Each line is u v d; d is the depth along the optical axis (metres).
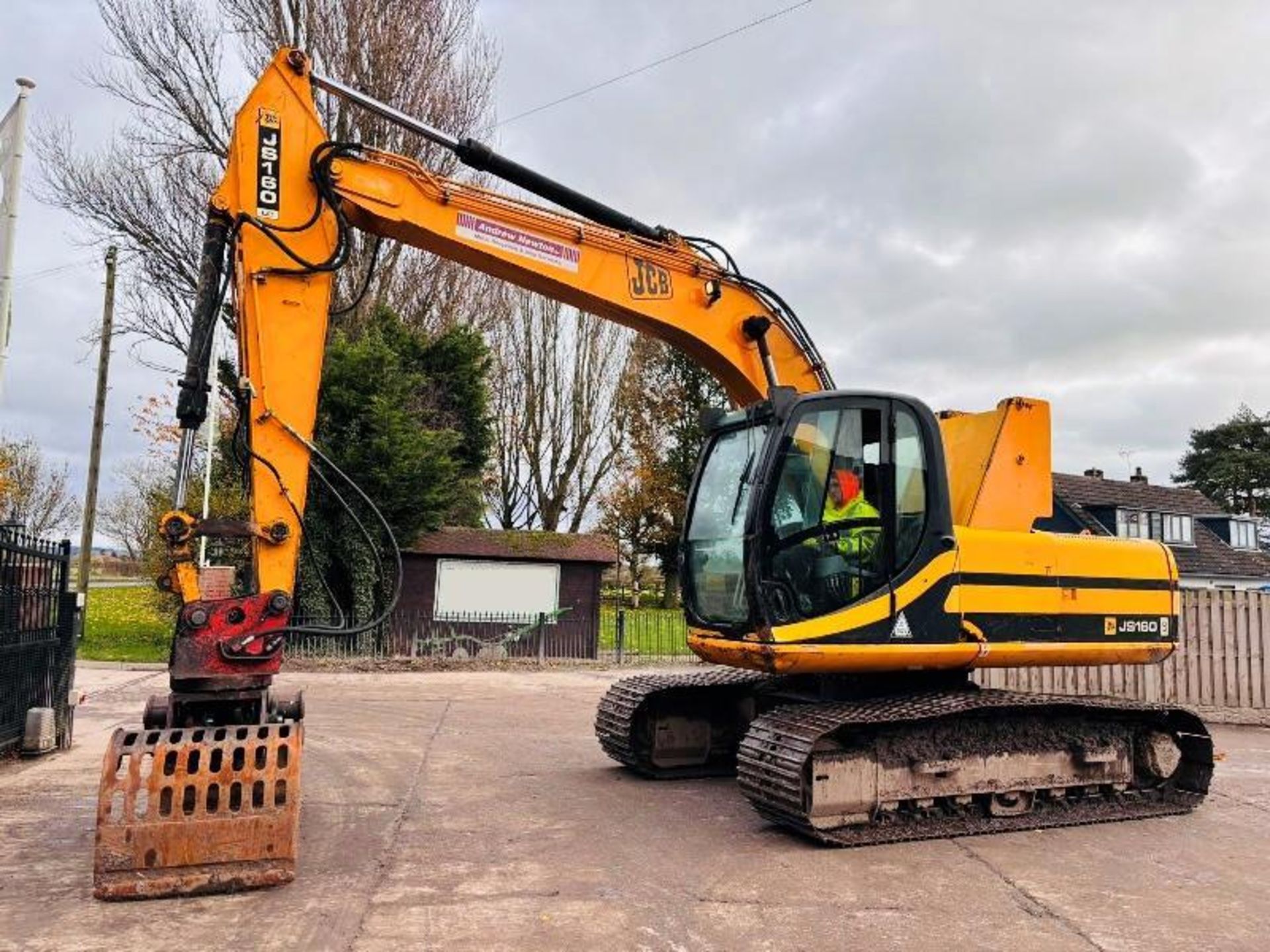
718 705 8.38
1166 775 7.42
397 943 4.35
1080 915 4.95
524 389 34.00
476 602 18.52
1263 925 4.84
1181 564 33.00
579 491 34.94
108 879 4.80
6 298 7.36
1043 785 6.96
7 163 7.49
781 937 4.55
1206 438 55.22
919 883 5.43
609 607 35.91
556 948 4.34
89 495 20.61
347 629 5.84
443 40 20.45
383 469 17.22
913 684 7.27
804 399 6.50
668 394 35.03
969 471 7.46
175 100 20.02
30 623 8.45
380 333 19.42
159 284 20.88
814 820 6.09
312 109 6.32
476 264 6.90
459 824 6.47
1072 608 7.20
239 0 19.59
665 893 5.16
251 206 6.08
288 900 4.88
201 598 5.70
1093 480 35.09
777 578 6.27
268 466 5.86
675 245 7.46
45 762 8.21
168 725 5.46
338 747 9.20
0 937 4.35
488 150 6.84
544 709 12.03
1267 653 12.56
